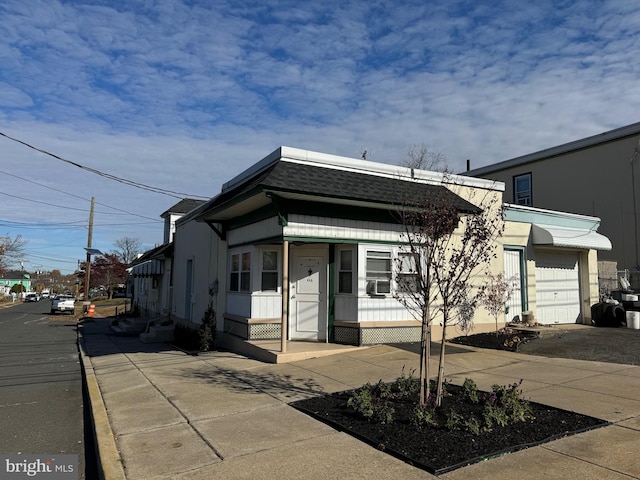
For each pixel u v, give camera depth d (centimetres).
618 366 827
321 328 1098
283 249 966
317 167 1045
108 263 6259
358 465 427
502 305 1216
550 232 1360
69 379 1015
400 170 1169
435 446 455
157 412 633
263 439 508
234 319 1220
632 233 1689
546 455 432
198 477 418
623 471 393
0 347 1598
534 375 767
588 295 1526
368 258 1064
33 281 12169
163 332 1559
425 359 567
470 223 606
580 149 1872
